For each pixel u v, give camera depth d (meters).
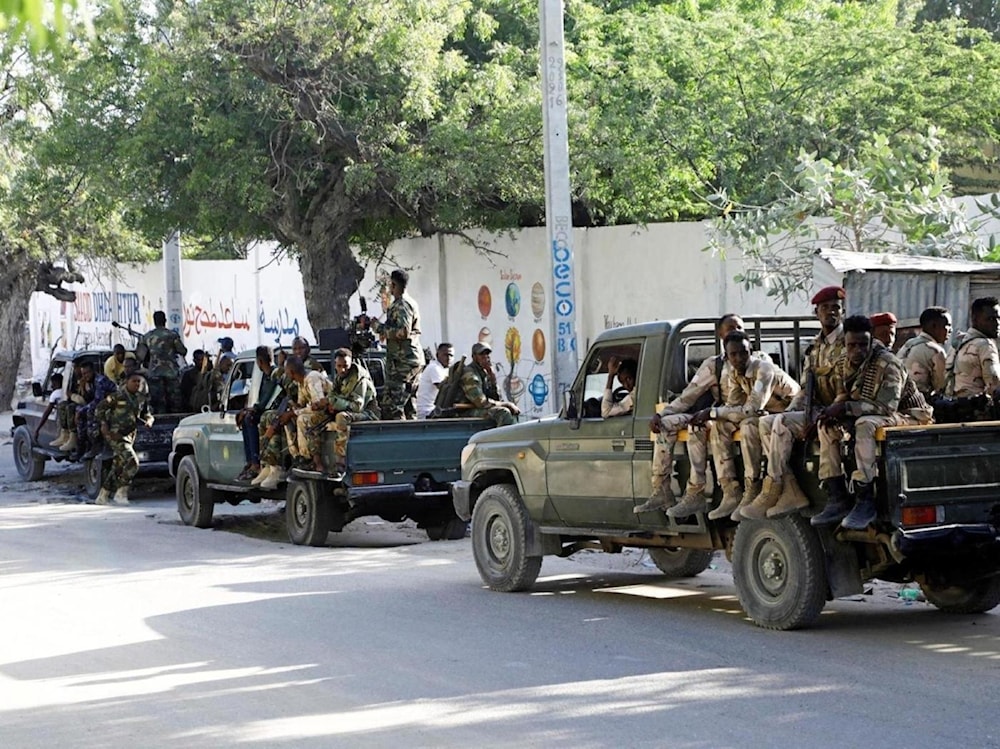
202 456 16.73
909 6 29.81
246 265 33.38
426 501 14.60
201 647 9.14
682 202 21.47
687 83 21.11
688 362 10.03
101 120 21.47
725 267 19.25
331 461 14.29
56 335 44.72
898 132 21.19
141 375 20.03
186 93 19.89
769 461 8.80
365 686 7.87
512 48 21.53
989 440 8.58
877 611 9.98
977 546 8.43
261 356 15.78
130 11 20.41
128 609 10.73
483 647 8.91
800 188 18.47
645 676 7.91
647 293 20.67
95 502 19.97
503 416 14.89
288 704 7.50
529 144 20.52
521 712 7.16
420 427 14.50
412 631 9.52
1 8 3.60
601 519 10.50
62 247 32.56
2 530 16.47
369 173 20.00
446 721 7.02
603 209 22.50
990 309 9.63
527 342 23.53
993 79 21.58
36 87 22.55
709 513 9.41
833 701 7.20
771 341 10.53
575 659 8.45
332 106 20.23
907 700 7.19
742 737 6.54
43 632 9.85
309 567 13.01
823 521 8.54
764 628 9.23
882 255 12.72
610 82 20.42
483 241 24.36
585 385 10.62
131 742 6.83
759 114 20.16
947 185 16.39
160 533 16.08
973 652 8.41
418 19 20.05
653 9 24.11
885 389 8.45
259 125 20.52
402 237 26.75
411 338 15.97
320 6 19.61
